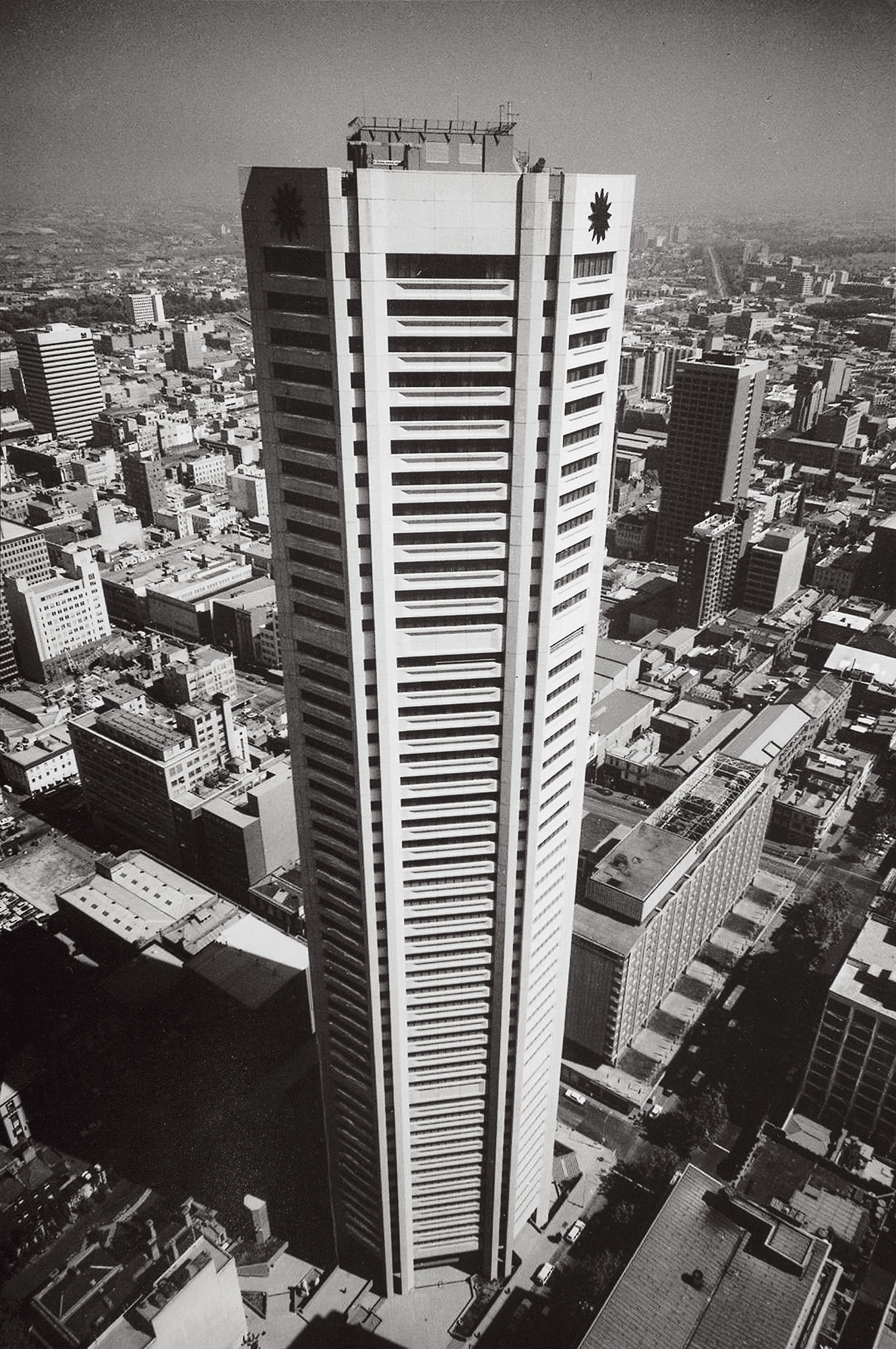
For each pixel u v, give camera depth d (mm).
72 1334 152500
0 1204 185625
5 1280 174375
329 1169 179375
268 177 96562
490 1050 158375
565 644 127875
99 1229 168125
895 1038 198125
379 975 147375
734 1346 155500
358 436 105375
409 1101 162875
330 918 147875
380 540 110938
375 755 128125
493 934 147250
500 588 117062
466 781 132250
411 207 94000
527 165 106188
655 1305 161000
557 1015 171375
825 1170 197625
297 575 119438
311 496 112188
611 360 114562
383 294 97875
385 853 134875
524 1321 184125
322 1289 188750
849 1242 184375
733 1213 175750
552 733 132750
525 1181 184625
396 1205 175875
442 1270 193625
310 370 104625
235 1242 194375
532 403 105250
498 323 100875
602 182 99250
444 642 120000
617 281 109875
